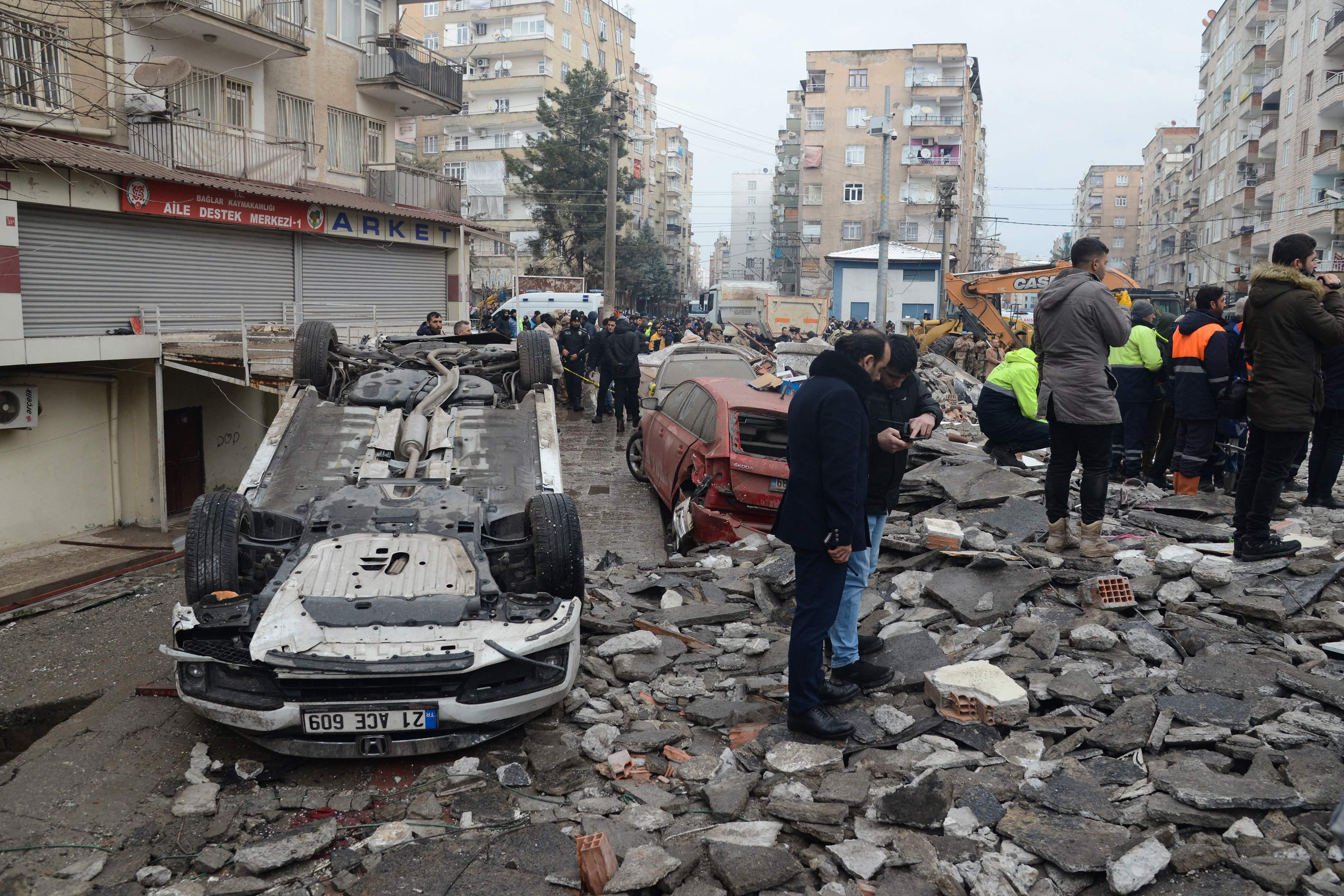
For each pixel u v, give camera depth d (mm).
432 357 8125
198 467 15359
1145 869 3354
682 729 4969
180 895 3629
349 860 3883
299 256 19469
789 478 4633
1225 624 5273
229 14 18516
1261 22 49562
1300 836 3547
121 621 8375
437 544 5461
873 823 3908
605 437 17188
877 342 4773
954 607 5789
